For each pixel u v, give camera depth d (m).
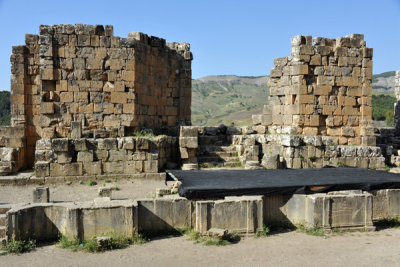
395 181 14.48
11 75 23.64
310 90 24.72
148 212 12.53
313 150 23.25
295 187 13.31
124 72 23.66
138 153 21.41
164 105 28.19
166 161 23.50
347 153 23.83
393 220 13.99
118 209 11.79
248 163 22.36
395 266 9.70
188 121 28.98
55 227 11.97
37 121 24.23
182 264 9.90
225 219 12.16
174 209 12.69
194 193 12.69
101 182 20.44
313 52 24.73
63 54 22.95
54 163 20.38
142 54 25.09
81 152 20.69
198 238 11.95
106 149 21.09
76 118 23.28
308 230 12.69
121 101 23.67
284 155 23.44
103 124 23.55
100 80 23.45
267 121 26.58
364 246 11.31
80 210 11.53
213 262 10.02
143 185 19.91
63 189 19.03
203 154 24.88
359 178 15.12
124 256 10.52
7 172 20.84
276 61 26.06
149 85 26.25
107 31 23.39
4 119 61.84
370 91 25.50
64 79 23.08
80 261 10.13
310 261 10.06
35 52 24.11
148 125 26.25
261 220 12.44
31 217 11.73
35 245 11.45
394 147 30.39
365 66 25.42
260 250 10.95
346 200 12.96
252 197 12.67
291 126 24.75
